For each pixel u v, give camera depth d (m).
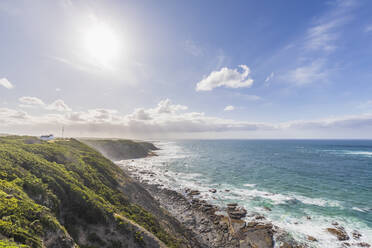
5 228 7.41
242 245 18.67
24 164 15.87
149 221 17.66
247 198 31.80
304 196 32.88
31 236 8.13
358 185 40.03
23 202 9.94
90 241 11.59
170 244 15.32
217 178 46.69
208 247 18.30
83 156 29.12
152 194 32.75
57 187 14.31
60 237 9.73
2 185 10.77
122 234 13.19
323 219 24.00
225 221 23.31
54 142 38.66
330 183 41.78
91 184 20.16
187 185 40.12
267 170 57.03
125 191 23.41
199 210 26.67
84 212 13.38
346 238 19.66
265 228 21.52
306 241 19.19
